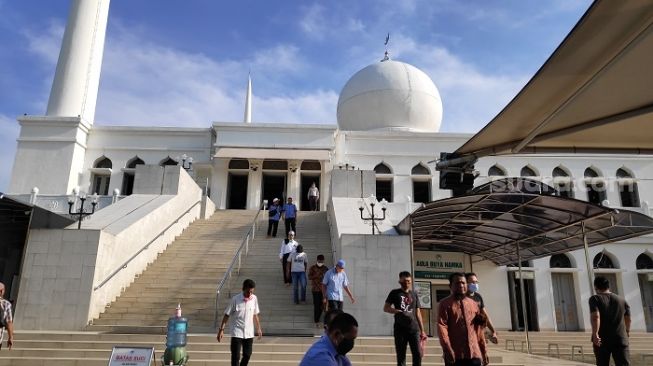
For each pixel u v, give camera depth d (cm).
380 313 1317
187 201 2048
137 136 2770
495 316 2127
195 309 1317
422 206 1216
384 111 3212
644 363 1480
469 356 575
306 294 1414
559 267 2281
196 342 1047
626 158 2670
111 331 1210
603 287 716
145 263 1582
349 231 1526
